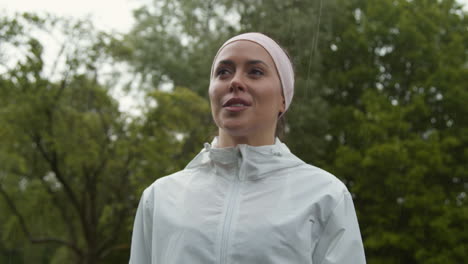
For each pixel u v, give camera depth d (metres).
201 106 12.23
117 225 14.38
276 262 1.32
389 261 12.52
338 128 14.24
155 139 12.39
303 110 12.02
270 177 1.48
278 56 1.56
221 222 1.40
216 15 14.09
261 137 1.54
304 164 1.55
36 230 16.52
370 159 11.95
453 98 13.52
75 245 14.58
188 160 12.09
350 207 1.47
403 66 15.13
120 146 12.42
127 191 13.77
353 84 15.21
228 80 1.52
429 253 11.81
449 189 13.29
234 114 1.48
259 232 1.35
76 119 13.23
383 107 13.38
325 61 15.27
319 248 1.41
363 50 15.03
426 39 14.74
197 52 14.74
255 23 8.63
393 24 15.09
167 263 1.43
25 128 12.66
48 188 14.69
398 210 12.48
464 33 15.23
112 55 13.70
